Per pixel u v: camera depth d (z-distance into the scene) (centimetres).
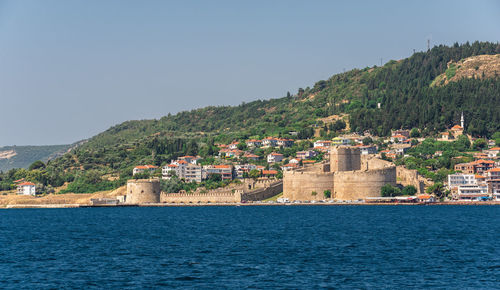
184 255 13462
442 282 10419
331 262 12362
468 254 13325
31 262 12750
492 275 10956
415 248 14362
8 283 10638
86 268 11950
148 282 10588
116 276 11112
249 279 10744
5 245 15812
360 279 10694
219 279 10769
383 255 13275
